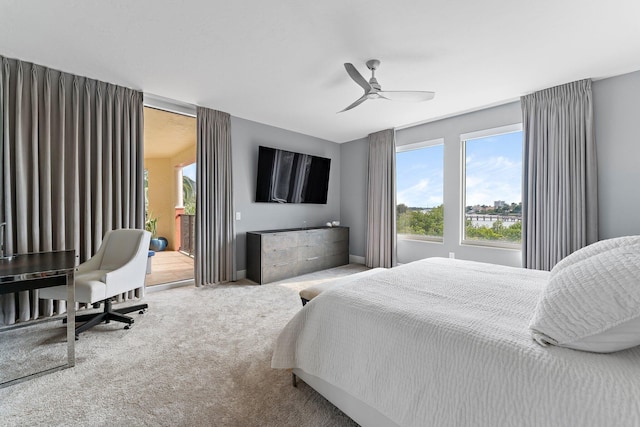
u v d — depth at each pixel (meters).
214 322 2.61
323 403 1.53
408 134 4.68
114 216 3.09
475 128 3.91
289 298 3.31
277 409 1.48
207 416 1.42
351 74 2.38
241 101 3.57
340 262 5.14
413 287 1.65
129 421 1.38
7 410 1.45
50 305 2.65
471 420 0.92
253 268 4.07
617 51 2.41
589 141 2.93
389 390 1.14
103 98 3.00
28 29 2.11
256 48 2.38
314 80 2.97
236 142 4.17
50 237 2.65
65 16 1.96
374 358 1.22
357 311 1.36
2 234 2.28
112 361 1.93
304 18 2.00
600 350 0.86
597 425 0.73
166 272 4.54
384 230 4.84
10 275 1.71
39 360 1.93
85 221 2.88
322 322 1.47
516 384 0.87
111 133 3.03
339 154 5.77
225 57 2.53
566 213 3.05
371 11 1.93
